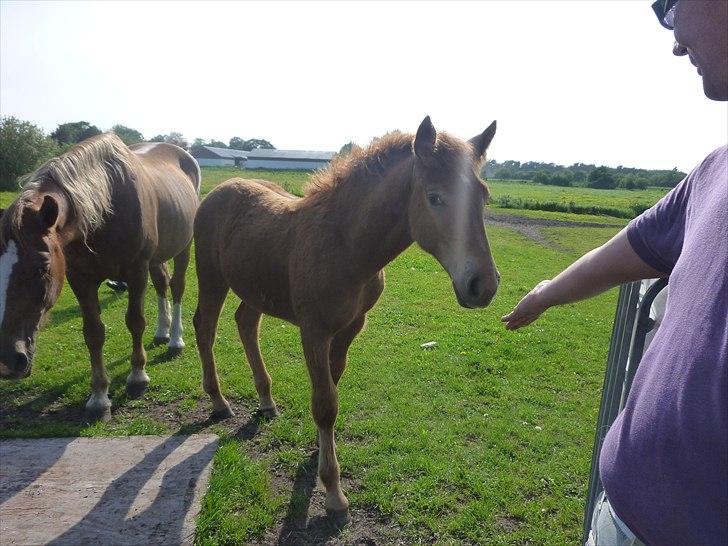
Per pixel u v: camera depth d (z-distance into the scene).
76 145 3.96
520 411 4.41
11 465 3.34
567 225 23.89
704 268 1.17
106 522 2.84
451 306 8.01
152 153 5.88
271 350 5.66
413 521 2.97
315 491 3.25
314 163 77.06
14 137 25.83
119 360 5.21
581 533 2.92
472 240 2.26
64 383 4.61
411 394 4.66
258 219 3.48
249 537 2.83
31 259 2.99
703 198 1.30
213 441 3.73
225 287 4.07
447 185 2.29
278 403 4.40
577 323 7.44
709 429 1.06
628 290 2.04
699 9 1.16
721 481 1.04
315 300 2.84
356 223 2.73
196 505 3.01
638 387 1.32
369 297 3.16
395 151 2.72
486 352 5.86
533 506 3.12
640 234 1.54
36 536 2.71
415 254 13.02
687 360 1.14
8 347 2.92
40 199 3.23
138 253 4.28
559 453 3.75
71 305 7.20
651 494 1.17
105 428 3.91
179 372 4.96
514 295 9.14
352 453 3.61
